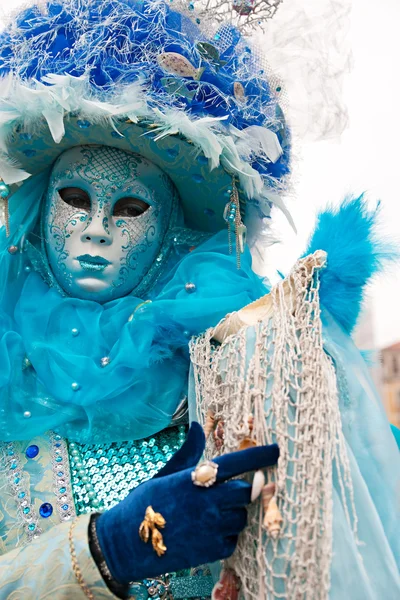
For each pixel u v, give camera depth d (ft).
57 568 3.35
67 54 4.28
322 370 3.37
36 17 4.38
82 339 4.48
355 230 3.73
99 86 4.14
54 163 4.84
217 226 5.20
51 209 4.67
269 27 4.86
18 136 4.53
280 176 4.77
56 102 4.08
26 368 4.43
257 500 3.23
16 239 4.82
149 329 4.39
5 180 4.59
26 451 4.22
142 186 4.67
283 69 4.86
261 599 3.10
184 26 4.42
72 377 4.28
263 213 4.91
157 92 4.18
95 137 4.49
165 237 4.94
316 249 3.82
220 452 3.57
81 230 4.54
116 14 4.23
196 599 3.96
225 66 4.43
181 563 3.16
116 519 3.34
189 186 4.88
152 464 4.31
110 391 4.24
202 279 4.54
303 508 3.10
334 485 3.26
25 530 4.00
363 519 3.24
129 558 3.25
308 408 3.28
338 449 3.28
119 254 4.59
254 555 3.22
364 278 3.67
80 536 3.40
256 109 4.50
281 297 3.68
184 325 4.37
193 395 4.19
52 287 4.76
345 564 3.07
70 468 4.24
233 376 3.60
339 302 3.64
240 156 4.39
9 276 4.80
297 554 3.05
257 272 5.21
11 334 4.48
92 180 4.56
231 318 3.98
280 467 3.17
